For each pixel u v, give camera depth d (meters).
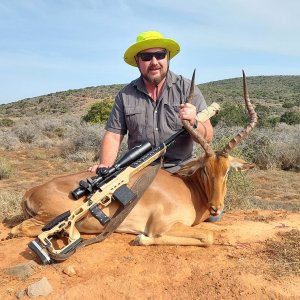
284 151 6.87
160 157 1.80
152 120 1.84
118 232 1.66
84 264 1.43
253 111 1.61
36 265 1.41
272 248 1.56
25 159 8.09
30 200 1.65
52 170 6.82
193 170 1.65
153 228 1.57
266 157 6.89
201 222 1.82
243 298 1.24
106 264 1.43
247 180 3.48
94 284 1.30
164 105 1.83
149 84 1.84
